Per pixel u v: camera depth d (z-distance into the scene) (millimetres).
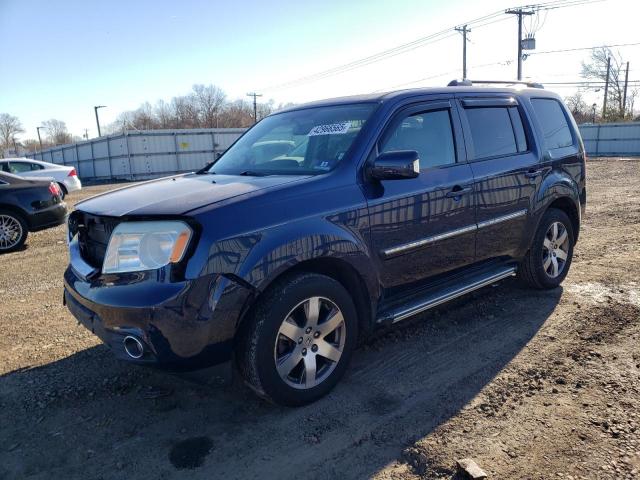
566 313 4500
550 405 3092
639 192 12516
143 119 76125
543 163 4773
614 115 47469
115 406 3291
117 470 2680
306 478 2572
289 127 4125
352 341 3385
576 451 2660
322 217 3158
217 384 3037
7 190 8430
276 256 2918
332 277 3420
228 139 36500
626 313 4422
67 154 40031
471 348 3916
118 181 33500
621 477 2459
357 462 2672
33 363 3932
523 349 3855
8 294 5809
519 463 2588
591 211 9836
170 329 2682
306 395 3162
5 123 94562
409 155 3236
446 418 3012
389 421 3012
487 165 4238
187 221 2762
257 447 2828
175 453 2803
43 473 2674
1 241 8406
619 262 6023
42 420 3154
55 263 7414
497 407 3104
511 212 4438
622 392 3189
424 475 2547
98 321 2912
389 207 3482
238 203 2920
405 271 3676
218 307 2760
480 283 4246
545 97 5172
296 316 3145
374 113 3670
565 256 5191
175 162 34594
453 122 4109
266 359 2951
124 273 2840
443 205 3836
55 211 9039
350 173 3393
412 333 4227
